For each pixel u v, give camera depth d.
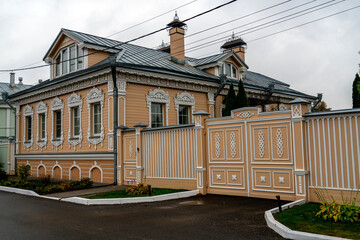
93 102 16.09
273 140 9.53
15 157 22.05
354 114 7.87
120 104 14.77
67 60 16.98
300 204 8.35
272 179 9.53
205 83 18.20
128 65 14.71
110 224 7.36
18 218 8.32
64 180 17.30
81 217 8.23
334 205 6.97
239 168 10.34
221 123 10.82
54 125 19.02
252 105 21.06
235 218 7.55
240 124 10.34
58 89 18.45
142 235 6.38
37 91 19.89
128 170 14.02
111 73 14.84
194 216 7.90
